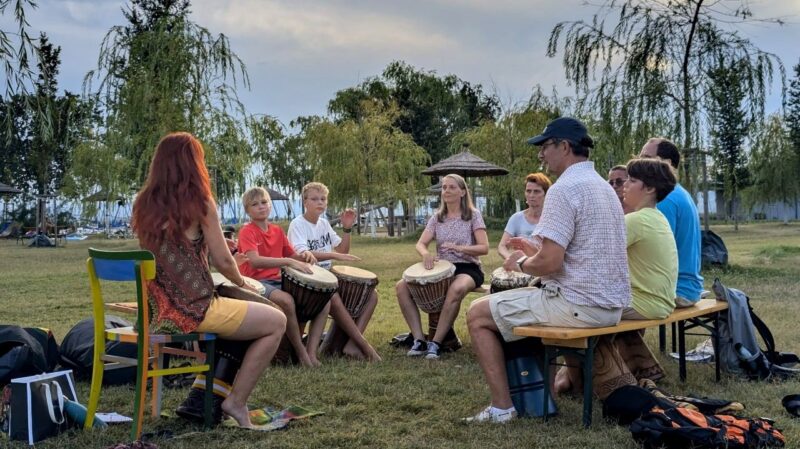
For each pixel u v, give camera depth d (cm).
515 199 3334
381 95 4922
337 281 614
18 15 593
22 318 914
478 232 698
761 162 3759
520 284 613
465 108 5344
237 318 406
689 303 525
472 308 440
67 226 4603
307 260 644
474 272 688
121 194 2353
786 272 1330
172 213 394
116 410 468
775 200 3906
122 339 403
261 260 602
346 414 453
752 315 556
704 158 1542
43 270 1780
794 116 3719
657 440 368
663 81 1452
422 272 665
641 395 415
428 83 5031
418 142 5059
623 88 1471
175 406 477
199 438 398
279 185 5016
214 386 425
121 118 1788
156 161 405
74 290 1272
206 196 403
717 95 1434
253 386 421
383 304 1026
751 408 455
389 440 400
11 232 4316
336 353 654
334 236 714
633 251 462
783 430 405
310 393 506
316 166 3600
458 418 440
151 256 378
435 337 655
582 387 491
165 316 394
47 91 616
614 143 1484
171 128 1778
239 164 1894
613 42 1469
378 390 515
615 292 418
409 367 596
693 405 421
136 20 2667
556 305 418
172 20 1795
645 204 480
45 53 634
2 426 411
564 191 421
